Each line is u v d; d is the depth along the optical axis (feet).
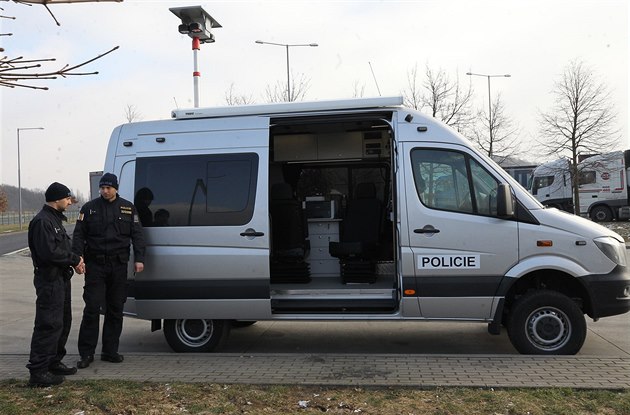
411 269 18.54
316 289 20.38
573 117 76.23
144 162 20.45
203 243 19.58
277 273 22.84
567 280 18.95
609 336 22.30
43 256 15.57
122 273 18.53
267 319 19.51
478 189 18.72
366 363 17.21
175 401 14.33
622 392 14.25
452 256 18.39
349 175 27.04
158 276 19.79
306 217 24.16
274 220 22.97
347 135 25.68
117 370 17.37
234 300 19.42
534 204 18.54
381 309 19.80
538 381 15.08
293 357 18.25
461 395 14.12
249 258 19.31
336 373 16.24
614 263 18.21
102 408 13.93
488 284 18.28
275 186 23.04
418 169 18.94
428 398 14.01
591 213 86.02
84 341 17.93
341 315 19.34
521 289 19.21
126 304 20.03
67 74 9.21
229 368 17.16
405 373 16.07
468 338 22.98
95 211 18.19
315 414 13.21
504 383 14.97
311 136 25.84
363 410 13.37
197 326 20.38
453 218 18.48
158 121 20.80
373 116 19.76
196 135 20.35
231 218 19.56
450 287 18.40
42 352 15.72
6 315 30.91
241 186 19.70
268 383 15.48
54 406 14.11
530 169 97.14
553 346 18.28
